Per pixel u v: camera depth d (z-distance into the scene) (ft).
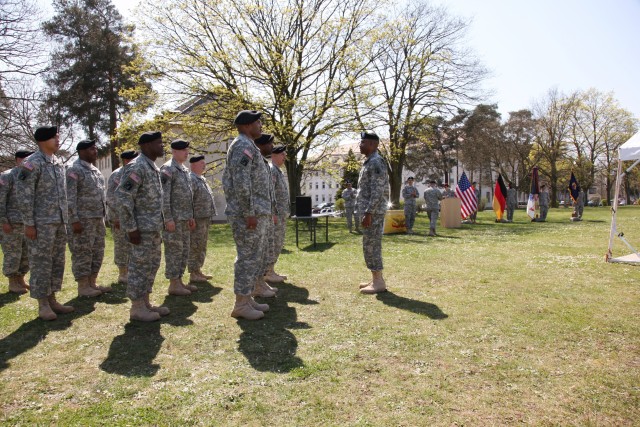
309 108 61.31
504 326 13.55
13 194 19.65
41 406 8.84
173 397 9.14
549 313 14.88
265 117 61.26
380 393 9.21
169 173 18.45
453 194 61.16
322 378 10.00
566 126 141.38
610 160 151.02
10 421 8.22
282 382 9.80
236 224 14.98
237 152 14.65
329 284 20.40
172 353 11.78
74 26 78.54
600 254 28.35
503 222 64.54
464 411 8.41
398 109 83.41
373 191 18.13
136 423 8.13
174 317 15.33
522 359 10.94
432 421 8.05
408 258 27.61
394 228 46.26
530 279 20.57
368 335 12.93
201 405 8.78
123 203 14.23
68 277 23.21
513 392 9.19
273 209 20.06
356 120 66.59
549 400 8.82
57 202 15.55
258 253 15.20
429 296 17.57
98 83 76.74
